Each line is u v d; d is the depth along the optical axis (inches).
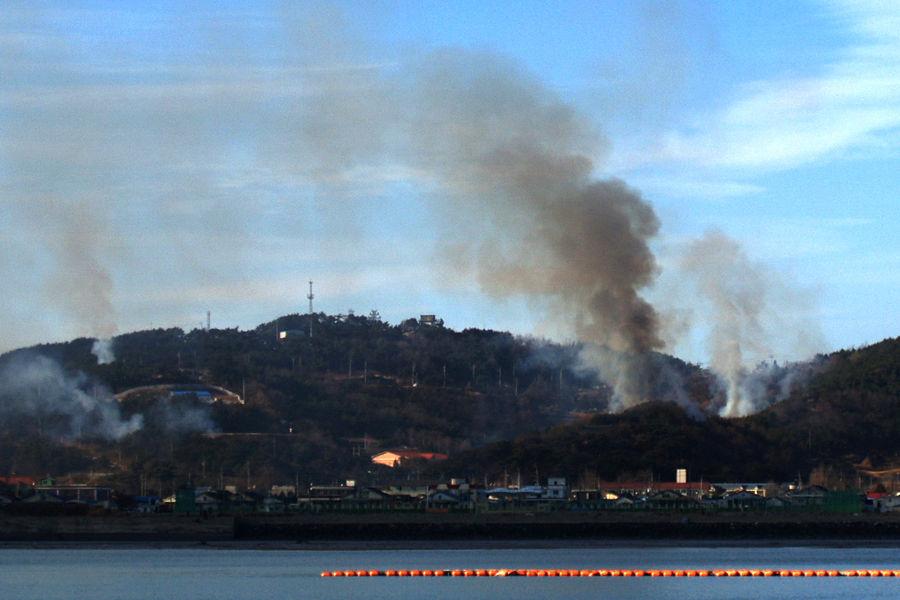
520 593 5728.3
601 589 5930.1
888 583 6200.8
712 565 6963.6
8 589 5866.1
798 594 5802.2
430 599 5531.5
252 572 6535.4
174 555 7480.3
